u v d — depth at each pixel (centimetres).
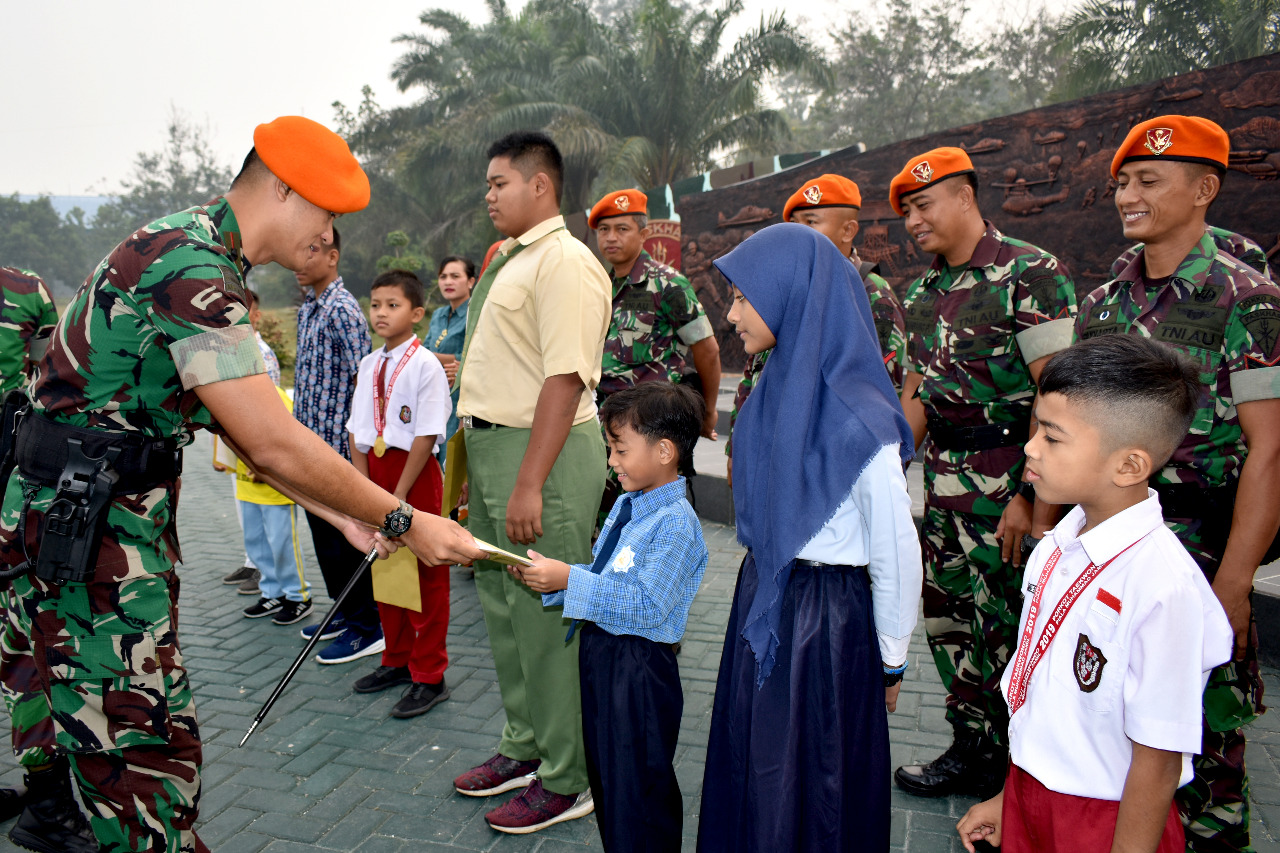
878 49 3194
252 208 189
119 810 188
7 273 277
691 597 211
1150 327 208
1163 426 138
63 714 184
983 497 254
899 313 354
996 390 252
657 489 211
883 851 177
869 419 167
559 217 257
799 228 183
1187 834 203
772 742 171
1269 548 193
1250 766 281
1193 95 649
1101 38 1892
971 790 269
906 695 340
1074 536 156
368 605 388
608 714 204
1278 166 602
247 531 441
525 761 277
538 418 235
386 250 3300
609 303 254
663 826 207
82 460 177
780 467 171
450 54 2877
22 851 255
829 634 172
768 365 186
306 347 386
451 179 2614
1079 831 148
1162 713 135
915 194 259
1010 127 776
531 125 2188
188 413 191
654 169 2125
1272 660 352
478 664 386
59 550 174
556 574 204
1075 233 738
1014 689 162
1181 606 135
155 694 187
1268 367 183
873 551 169
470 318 272
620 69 2142
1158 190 202
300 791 280
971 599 268
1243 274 195
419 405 339
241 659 392
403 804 271
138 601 184
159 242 173
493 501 255
